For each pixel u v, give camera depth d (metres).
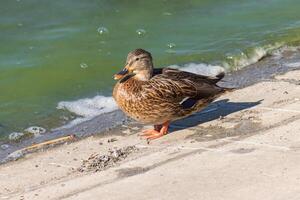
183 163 10.63
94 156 11.65
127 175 10.50
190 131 12.23
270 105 12.98
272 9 19.67
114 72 16.41
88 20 18.91
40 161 11.77
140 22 18.91
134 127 13.06
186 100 12.28
